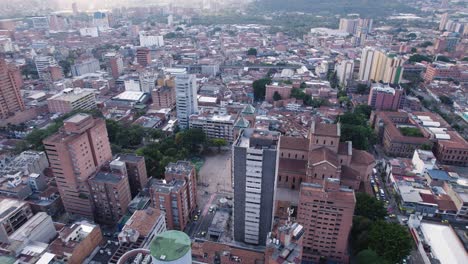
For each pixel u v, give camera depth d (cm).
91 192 16725
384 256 13538
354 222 15412
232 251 13450
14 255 12525
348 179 18400
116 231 16712
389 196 19000
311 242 14500
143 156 19162
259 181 13275
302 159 19838
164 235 9812
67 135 16112
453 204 17175
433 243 14912
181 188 15662
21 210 15562
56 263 12606
